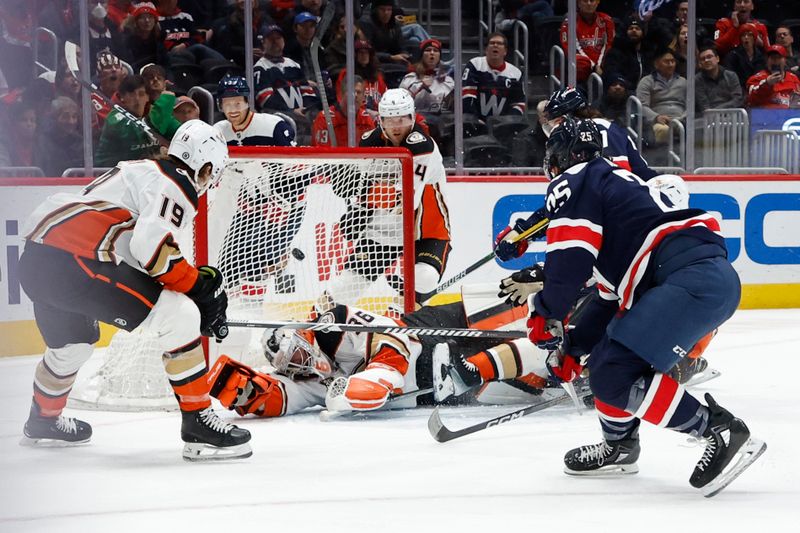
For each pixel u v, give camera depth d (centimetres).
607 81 1588
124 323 644
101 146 1263
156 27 1452
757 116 1578
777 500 545
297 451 683
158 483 593
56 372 690
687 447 685
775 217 1572
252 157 905
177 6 1495
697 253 555
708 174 1559
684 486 579
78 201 642
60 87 1309
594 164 580
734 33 1644
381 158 955
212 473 619
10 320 1182
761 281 1573
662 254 559
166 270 634
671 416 549
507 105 1562
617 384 558
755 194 1562
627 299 572
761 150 1581
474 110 1549
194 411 652
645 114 1569
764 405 832
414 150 996
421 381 820
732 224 1555
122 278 637
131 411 849
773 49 1664
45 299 645
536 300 578
